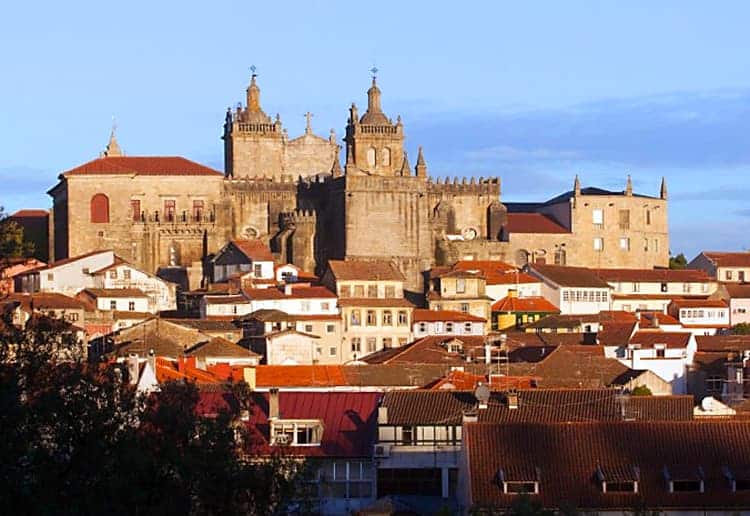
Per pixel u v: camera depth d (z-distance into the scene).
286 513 138.00
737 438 168.38
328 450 183.25
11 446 127.25
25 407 129.25
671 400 194.75
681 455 166.62
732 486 163.88
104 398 134.88
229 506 134.50
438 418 185.12
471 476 164.62
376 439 184.50
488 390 190.88
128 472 130.00
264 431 184.00
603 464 165.25
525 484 163.12
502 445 167.75
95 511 126.75
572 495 162.75
